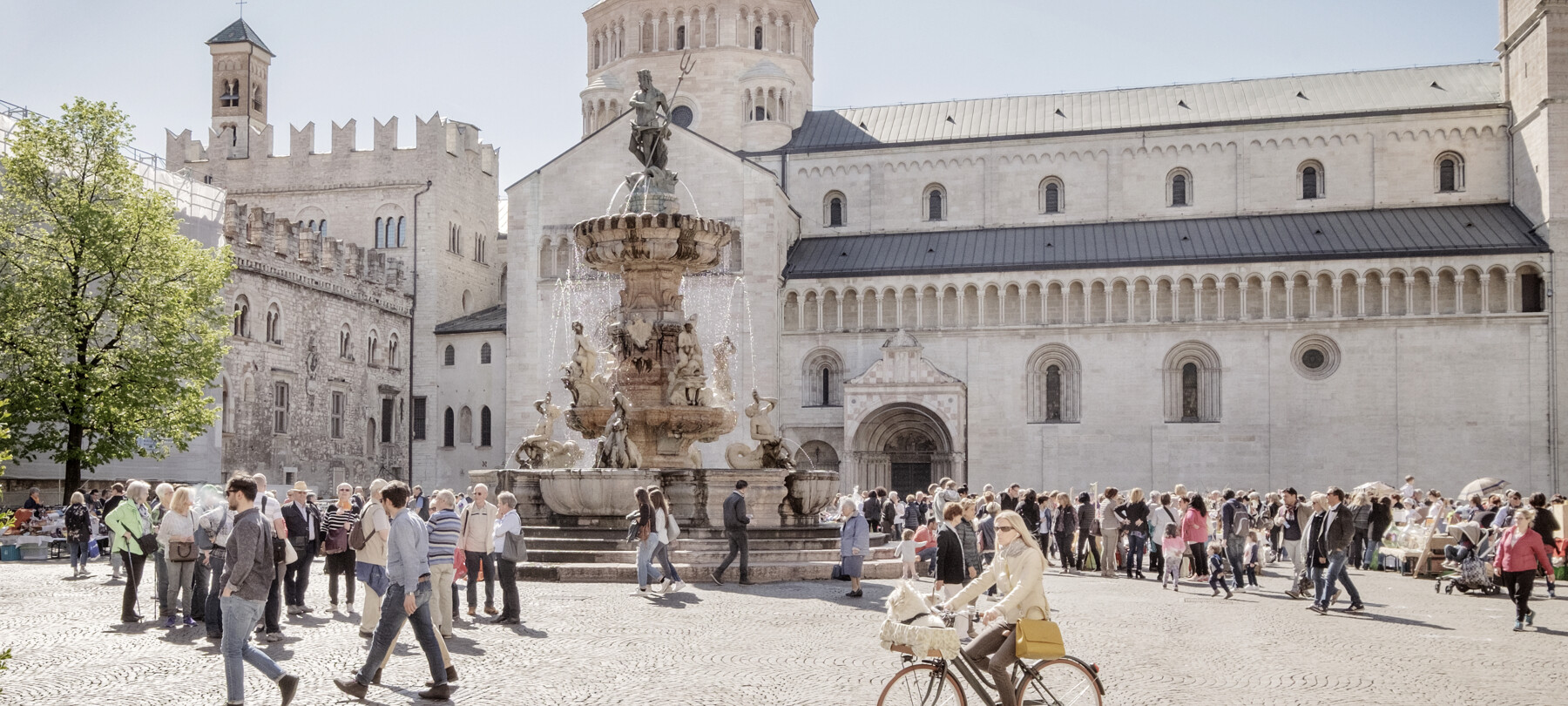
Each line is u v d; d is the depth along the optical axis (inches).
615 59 3762.3
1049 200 3449.8
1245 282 3009.4
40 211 1983.3
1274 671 742.5
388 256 3801.7
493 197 4244.6
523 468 1462.8
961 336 3144.7
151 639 857.5
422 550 635.5
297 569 978.7
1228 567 1435.8
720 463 3122.5
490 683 674.2
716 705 620.1
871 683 676.7
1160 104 3523.6
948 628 521.3
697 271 1540.4
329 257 3292.3
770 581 1194.0
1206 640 878.4
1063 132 3427.7
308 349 3171.8
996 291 3171.8
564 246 3309.5
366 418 3469.5
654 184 1501.0
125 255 1942.7
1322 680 715.4
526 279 3314.5
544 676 693.3
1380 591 1325.0
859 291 3196.4
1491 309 2903.5
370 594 834.8
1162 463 3026.6
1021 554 539.5
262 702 633.6
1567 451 2837.1
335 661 753.0
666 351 1462.8
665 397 1453.0
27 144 1964.8
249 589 598.2
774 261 3164.4
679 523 1309.1
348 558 998.4
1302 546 1217.4
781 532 1325.0
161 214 1996.8
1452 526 1515.7
